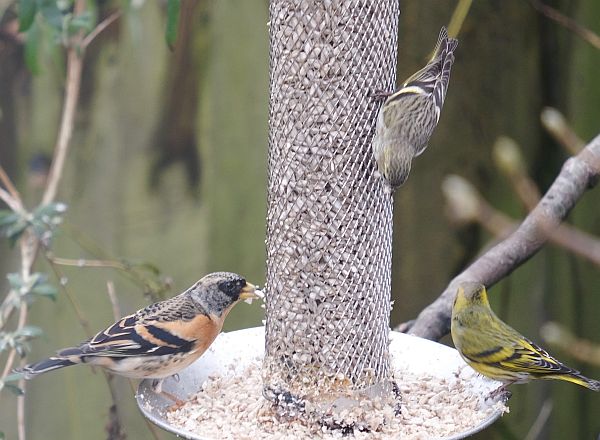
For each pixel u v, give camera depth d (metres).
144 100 12.71
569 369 9.60
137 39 11.91
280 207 8.95
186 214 12.78
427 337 10.39
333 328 8.84
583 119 12.59
